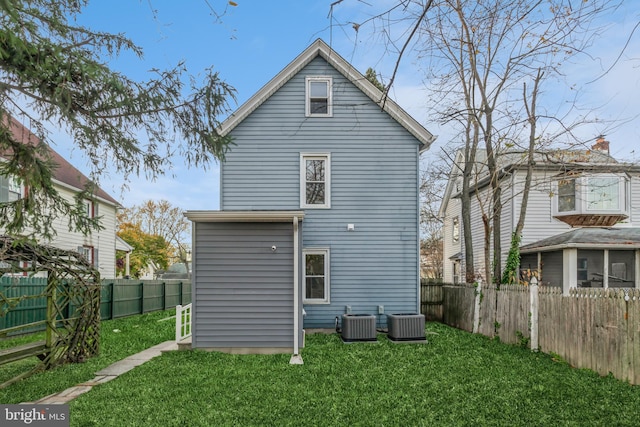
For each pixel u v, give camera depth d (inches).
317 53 457.7
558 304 299.6
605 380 239.9
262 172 449.1
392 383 240.5
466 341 379.2
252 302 339.9
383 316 441.1
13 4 130.0
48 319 282.0
